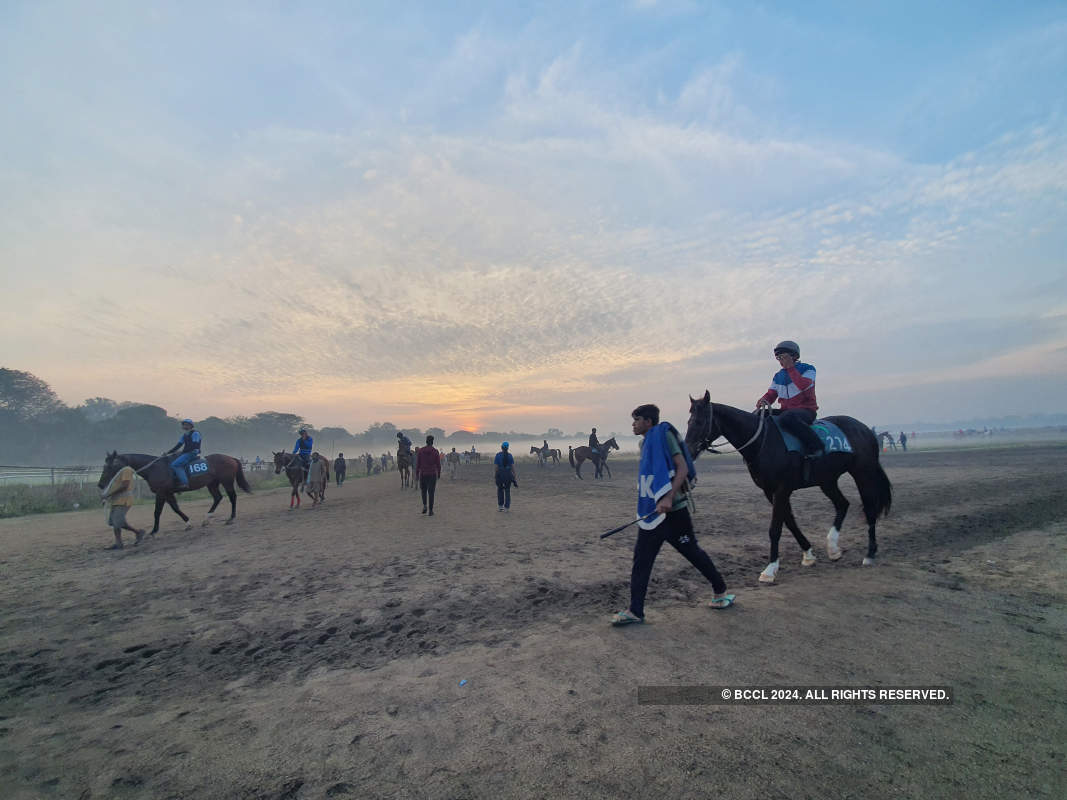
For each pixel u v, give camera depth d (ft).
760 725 8.79
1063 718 8.75
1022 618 13.93
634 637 13.34
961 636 12.68
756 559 23.40
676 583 19.45
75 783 7.89
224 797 7.34
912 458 110.32
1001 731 8.41
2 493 66.49
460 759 8.04
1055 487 45.75
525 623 15.40
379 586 20.45
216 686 11.93
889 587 17.29
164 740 9.18
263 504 60.08
